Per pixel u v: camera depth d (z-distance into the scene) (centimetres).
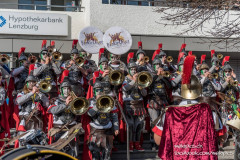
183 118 564
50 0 1345
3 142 749
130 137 808
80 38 975
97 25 1300
